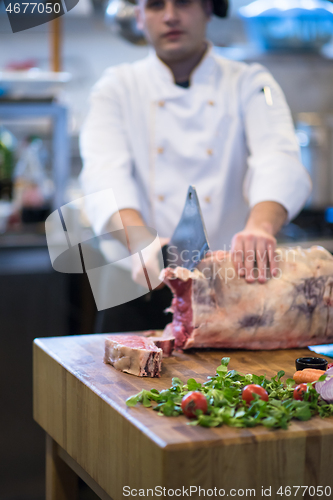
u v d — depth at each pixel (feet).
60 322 7.95
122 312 5.86
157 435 2.58
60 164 8.49
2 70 9.21
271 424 2.66
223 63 5.79
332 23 9.45
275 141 5.35
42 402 4.16
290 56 10.21
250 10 9.70
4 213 8.85
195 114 5.59
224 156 5.69
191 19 5.20
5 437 7.66
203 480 2.52
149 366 3.51
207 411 2.81
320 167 11.62
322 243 8.63
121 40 11.51
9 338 7.75
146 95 5.71
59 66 9.29
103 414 3.11
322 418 2.83
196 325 4.09
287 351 4.28
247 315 4.13
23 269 7.76
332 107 12.27
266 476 2.61
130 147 5.82
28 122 10.47
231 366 3.88
